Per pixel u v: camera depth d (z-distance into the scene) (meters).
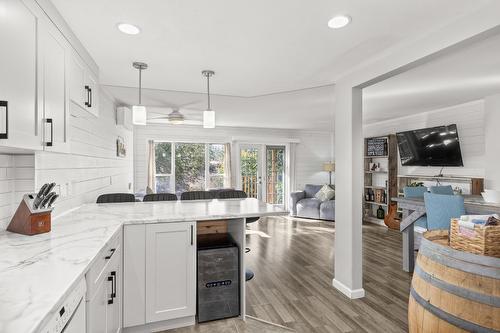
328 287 3.00
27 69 1.39
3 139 1.20
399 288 2.97
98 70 2.77
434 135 4.84
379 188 6.25
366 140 6.54
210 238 2.62
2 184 1.72
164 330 2.20
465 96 4.00
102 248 1.49
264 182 7.81
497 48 2.38
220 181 7.53
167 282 2.15
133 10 1.73
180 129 7.10
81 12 1.75
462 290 1.17
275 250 4.30
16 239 1.60
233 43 2.18
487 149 3.94
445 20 1.83
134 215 2.26
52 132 1.63
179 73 2.87
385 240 4.86
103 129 3.50
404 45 2.19
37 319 0.80
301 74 2.85
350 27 1.93
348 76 2.83
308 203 6.84
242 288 2.37
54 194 1.78
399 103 4.46
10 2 1.25
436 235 1.52
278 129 7.93
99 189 3.33
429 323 1.27
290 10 1.72
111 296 1.71
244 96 3.84
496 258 1.12
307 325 2.29
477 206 2.66
